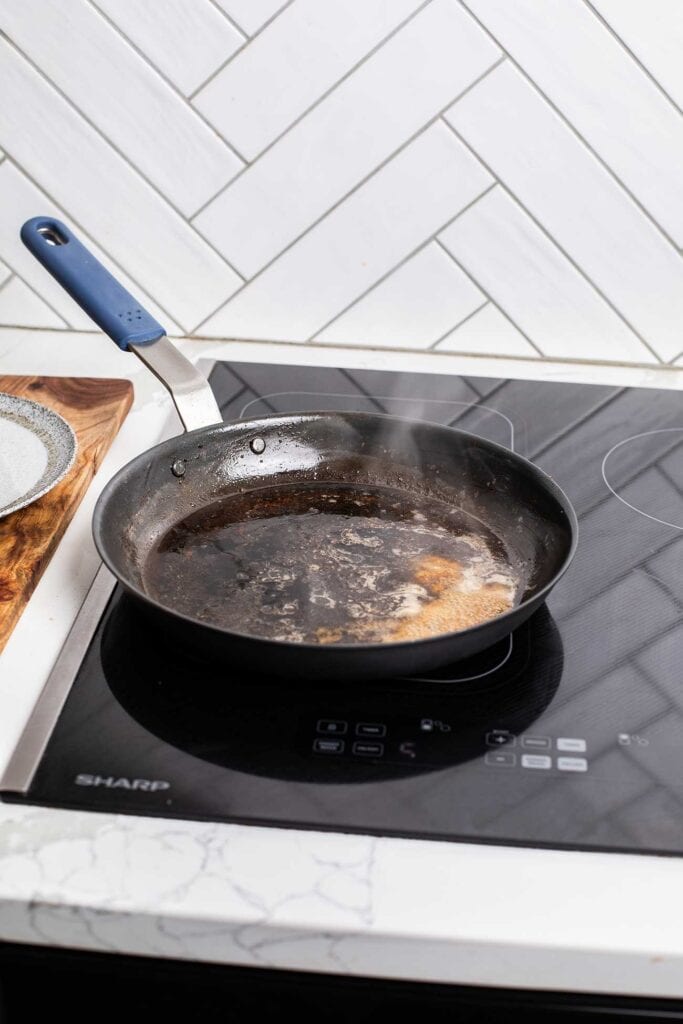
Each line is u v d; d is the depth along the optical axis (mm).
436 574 723
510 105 982
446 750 594
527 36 950
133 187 1052
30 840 541
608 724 615
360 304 1096
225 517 794
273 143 1017
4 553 741
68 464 799
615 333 1087
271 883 519
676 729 613
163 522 783
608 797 565
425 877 523
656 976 502
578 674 654
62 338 1138
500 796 565
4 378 1007
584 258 1049
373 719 615
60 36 980
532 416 993
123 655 667
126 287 1108
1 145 1040
